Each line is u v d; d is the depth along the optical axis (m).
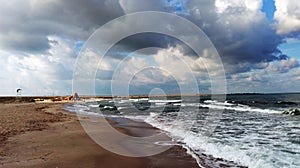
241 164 5.37
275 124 11.73
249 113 17.62
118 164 5.28
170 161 5.61
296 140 7.86
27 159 5.21
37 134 8.27
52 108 27.47
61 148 6.36
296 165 5.16
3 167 4.60
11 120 12.12
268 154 6.11
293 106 23.52
